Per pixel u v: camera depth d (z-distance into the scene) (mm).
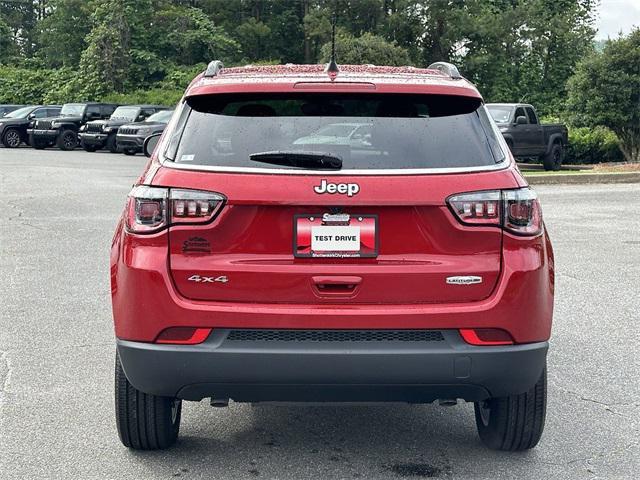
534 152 24516
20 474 4215
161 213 3828
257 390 3840
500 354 3799
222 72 4469
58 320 7320
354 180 3779
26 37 95438
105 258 10219
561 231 12938
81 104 37500
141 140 31750
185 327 3793
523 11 67125
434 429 4941
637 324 7402
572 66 66812
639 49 28797
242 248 3812
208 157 3896
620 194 18906
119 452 4523
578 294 8578
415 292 3805
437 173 3838
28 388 5555
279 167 3828
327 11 71750
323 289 3791
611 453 4551
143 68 62156
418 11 68875
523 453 4555
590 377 5918
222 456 4484
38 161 28656
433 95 4043
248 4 84438
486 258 3855
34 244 11188
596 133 29250
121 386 4270
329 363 3732
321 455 4512
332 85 4004
